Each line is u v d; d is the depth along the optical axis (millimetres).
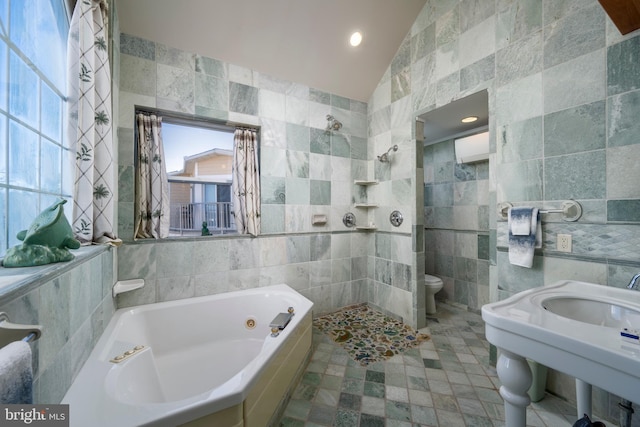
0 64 775
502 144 1722
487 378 1675
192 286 2074
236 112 2258
